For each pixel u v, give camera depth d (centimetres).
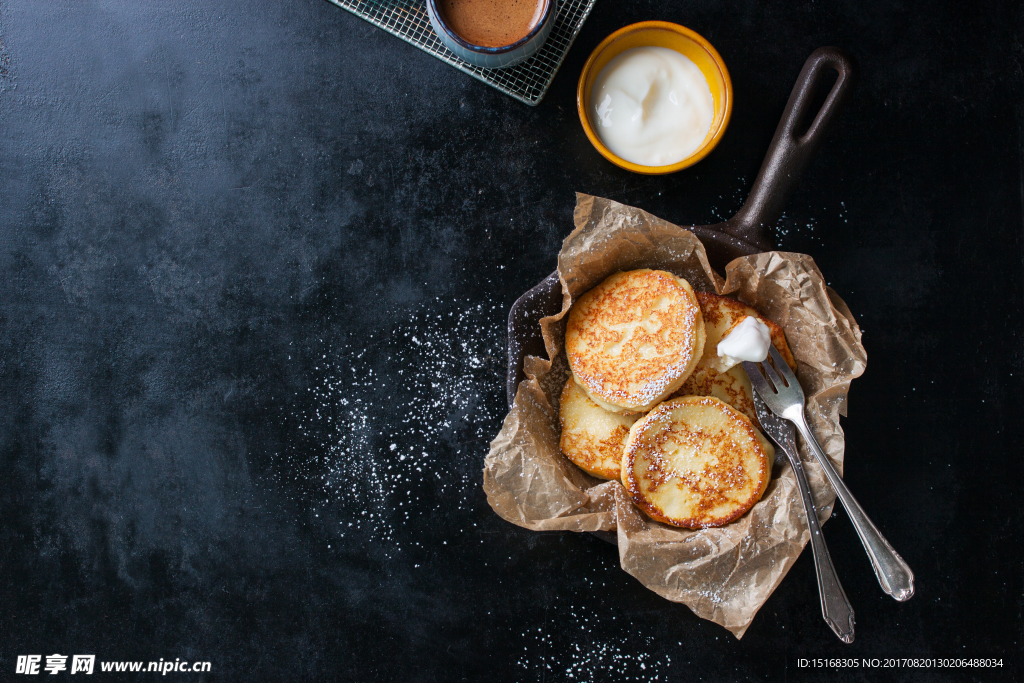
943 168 91
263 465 93
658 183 91
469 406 92
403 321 92
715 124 87
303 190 93
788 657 90
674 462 82
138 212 94
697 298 84
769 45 91
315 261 93
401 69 93
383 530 92
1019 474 90
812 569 90
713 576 80
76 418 94
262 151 93
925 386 90
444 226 92
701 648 90
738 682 90
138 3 94
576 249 83
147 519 93
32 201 94
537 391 83
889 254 91
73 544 93
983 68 91
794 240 91
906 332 90
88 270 94
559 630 91
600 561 91
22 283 94
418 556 92
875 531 81
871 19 91
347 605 92
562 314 83
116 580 93
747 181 91
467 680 91
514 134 92
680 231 83
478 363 92
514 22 88
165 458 93
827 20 91
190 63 93
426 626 91
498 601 91
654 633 90
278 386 93
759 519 81
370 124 93
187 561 93
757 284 83
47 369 94
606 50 87
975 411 90
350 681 91
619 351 83
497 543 91
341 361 92
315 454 92
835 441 82
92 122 94
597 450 84
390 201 93
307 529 92
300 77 93
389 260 93
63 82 94
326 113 93
